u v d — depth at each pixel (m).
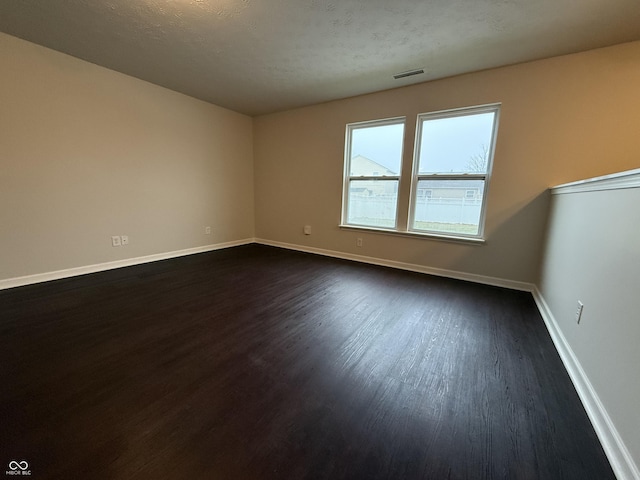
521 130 2.85
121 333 1.96
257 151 5.12
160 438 1.14
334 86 3.52
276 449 1.10
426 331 2.09
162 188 3.89
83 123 3.05
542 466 1.06
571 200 2.07
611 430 1.11
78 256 3.17
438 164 3.43
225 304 2.50
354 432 1.19
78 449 1.07
